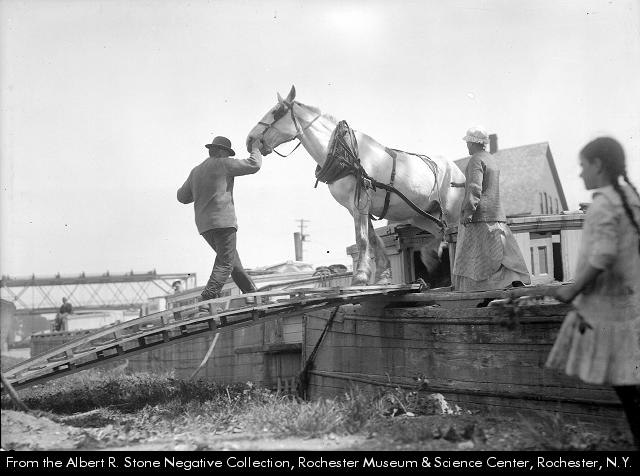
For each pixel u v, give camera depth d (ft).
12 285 127.03
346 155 33.53
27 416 23.71
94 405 37.50
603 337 14.88
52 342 94.58
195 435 22.24
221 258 32.09
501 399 24.45
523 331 23.76
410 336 29.48
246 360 48.14
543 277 38.40
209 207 32.12
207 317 29.07
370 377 32.37
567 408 21.99
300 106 35.47
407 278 42.24
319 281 47.60
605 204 14.79
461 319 26.35
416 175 35.40
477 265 29.17
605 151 15.21
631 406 15.23
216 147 32.86
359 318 33.47
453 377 26.89
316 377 38.78
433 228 36.88
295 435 20.51
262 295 29.84
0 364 25.53
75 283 129.49
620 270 14.88
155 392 39.63
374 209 35.01
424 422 21.25
